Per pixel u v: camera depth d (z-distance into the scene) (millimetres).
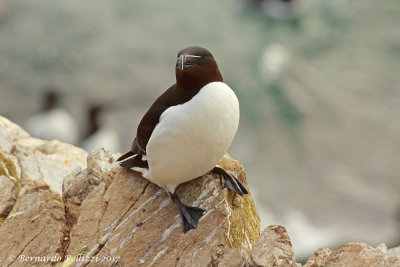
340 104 19672
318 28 24953
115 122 19094
